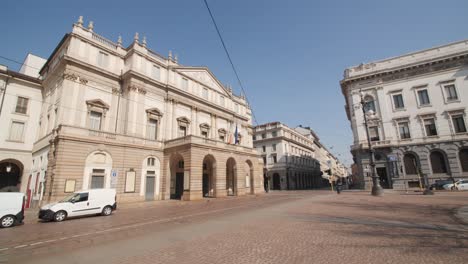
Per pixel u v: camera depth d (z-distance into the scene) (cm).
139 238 855
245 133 4581
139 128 2717
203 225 1065
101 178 2236
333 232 832
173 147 2772
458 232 770
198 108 3519
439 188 3100
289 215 1277
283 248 664
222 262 571
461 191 2727
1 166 2647
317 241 723
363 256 573
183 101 3300
